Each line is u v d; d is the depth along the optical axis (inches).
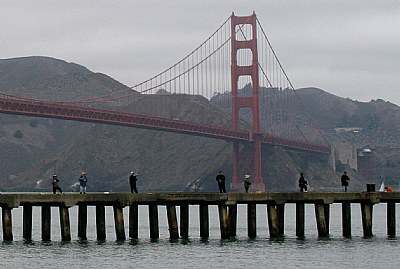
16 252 2736.2
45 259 2600.9
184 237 3157.0
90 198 2842.0
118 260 2588.6
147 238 3225.9
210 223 4872.0
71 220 5305.1
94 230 4040.4
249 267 2485.2
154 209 3085.6
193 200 2942.9
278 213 3351.4
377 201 3056.1
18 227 4384.8
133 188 3026.6
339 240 3132.4
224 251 2805.1
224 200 2952.8
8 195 2773.1
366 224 3097.9
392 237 3208.7
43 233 3011.8
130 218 3097.9
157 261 2578.7
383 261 2615.7
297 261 2600.9
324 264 2549.2
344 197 3006.9
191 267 2472.9
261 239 3169.3
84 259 2605.8
